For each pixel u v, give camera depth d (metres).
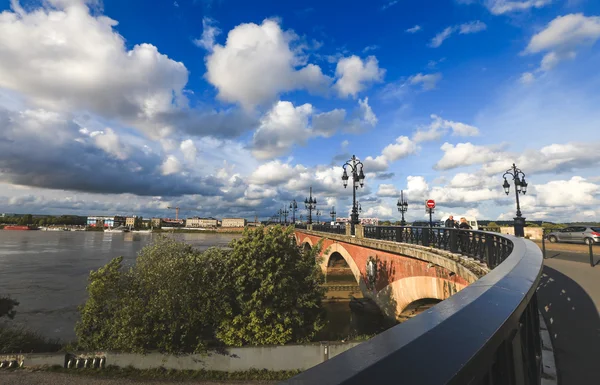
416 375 0.86
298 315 17.28
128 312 16.23
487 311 1.59
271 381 15.29
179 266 16.88
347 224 28.16
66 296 36.94
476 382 1.16
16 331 20.14
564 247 21.45
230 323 16.59
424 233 15.62
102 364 16.17
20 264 61.47
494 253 9.48
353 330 24.16
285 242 18.05
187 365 15.93
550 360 4.73
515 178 25.86
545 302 8.11
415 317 1.51
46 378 15.05
